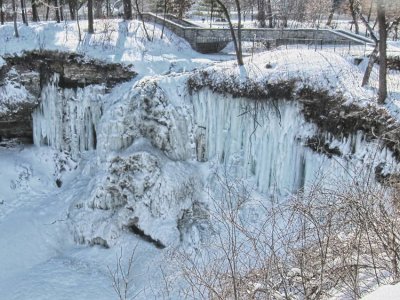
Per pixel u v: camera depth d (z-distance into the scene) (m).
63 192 21.09
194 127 20.20
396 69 20.12
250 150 19.39
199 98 20.22
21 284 16.56
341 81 17.83
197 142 20.25
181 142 20.05
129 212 18.83
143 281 15.98
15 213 20.34
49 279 16.73
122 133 20.16
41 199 21.19
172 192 18.64
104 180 19.36
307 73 18.42
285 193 18.44
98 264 17.61
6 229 19.42
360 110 16.44
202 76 20.30
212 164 19.95
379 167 15.02
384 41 15.71
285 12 35.84
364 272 7.10
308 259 7.45
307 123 17.94
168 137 19.92
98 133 20.89
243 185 17.45
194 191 19.31
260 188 19.16
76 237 19.11
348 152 16.48
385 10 15.63
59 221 19.64
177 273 12.45
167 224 18.28
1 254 18.30
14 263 18.05
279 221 11.58
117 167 19.33
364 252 7.38
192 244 17.59
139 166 19.08
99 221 18.94
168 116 19.89
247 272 8.49
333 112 17.16
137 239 18.50
